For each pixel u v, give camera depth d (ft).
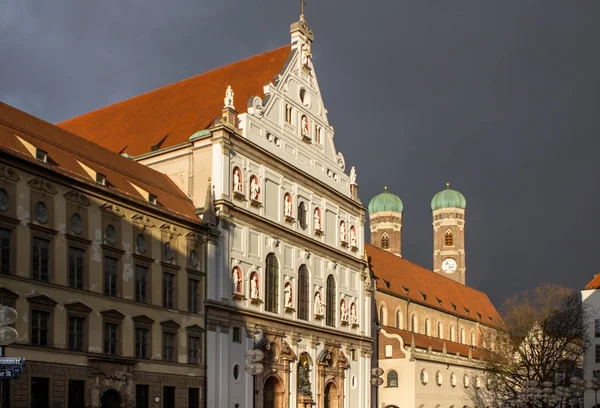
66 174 183.83
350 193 318.65
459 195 647.97
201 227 227.61
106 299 192.65
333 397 285.84
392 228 620.90
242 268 242.58
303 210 281.74
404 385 375.45
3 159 168.55
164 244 214.28
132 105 300.20
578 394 318.04
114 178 209.15
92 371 185.26
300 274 274.57
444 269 637.30
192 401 217.36
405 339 398.01
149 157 253.44
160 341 208.23
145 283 206.90
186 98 286.05
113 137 283.18
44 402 172.45
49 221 179.52
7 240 168.76
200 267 226.99
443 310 472.44
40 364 171.73
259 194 255.09
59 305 178.91
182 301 217.77
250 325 242.58
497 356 389.80
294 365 261.44
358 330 310.45
